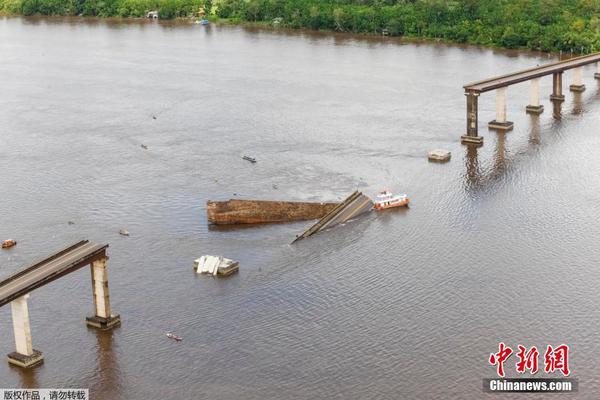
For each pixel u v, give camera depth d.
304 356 198.00
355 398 183.62
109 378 192.38
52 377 193.25
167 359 198.38
